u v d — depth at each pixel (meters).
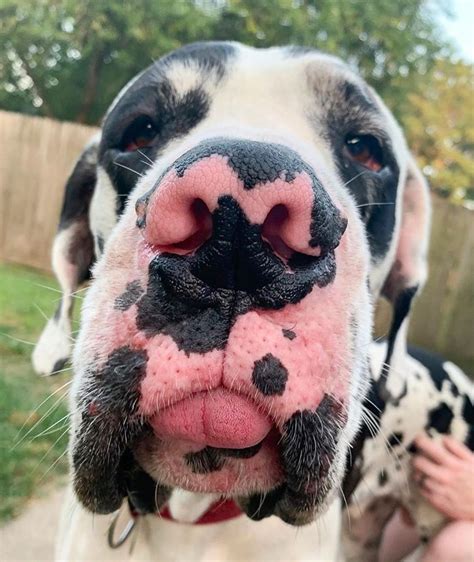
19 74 1.88
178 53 0.27
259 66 0.26
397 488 0.34
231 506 0.26
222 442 0.16
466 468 0.32
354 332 0.17
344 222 0.16
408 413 0.33
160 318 0.15
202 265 0.14
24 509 0.43
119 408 0.16
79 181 0.34
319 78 0.26
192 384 0.15
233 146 0.14
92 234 0.33
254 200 0.14
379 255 0.28
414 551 0.36
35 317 0.85
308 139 0.24
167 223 0.14
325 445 0.16
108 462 0.17
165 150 0.24
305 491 0.17
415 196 0.33
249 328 0.15
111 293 0.16
